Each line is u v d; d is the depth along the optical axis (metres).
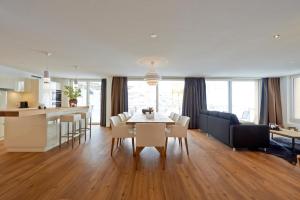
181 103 8.56
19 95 6.59
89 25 2.81
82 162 3.70
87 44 3.69
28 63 5.48
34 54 4.45
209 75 7.93
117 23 2.74
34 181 2.84
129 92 8.55
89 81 8.95
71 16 2.52
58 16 2.52
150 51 4.19
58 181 2.84
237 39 3.40
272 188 2.66
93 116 9.05
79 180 2.88
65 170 3.28
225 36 3.25
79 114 5.38
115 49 4.03
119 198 2.37
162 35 3.21
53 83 7.87
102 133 6.87
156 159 3.94
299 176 3.08
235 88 8.74
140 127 3.55
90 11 2.38
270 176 3.07
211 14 2.46
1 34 3.16
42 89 6.99
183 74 7.64
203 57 4.75
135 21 2.67
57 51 4.18
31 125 4.43
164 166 3.48
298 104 7.74
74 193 2.49
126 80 8.22
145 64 5.61
